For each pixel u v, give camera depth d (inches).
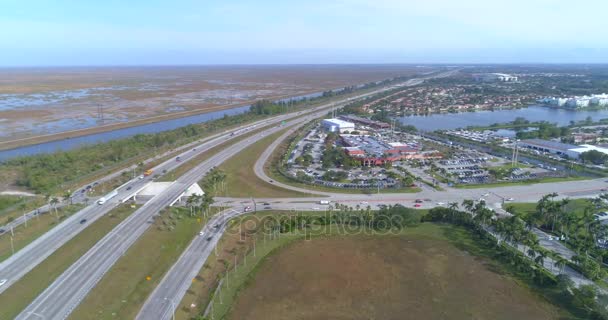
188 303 4069.9
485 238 5565.9
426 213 6417.3
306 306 4092.0
